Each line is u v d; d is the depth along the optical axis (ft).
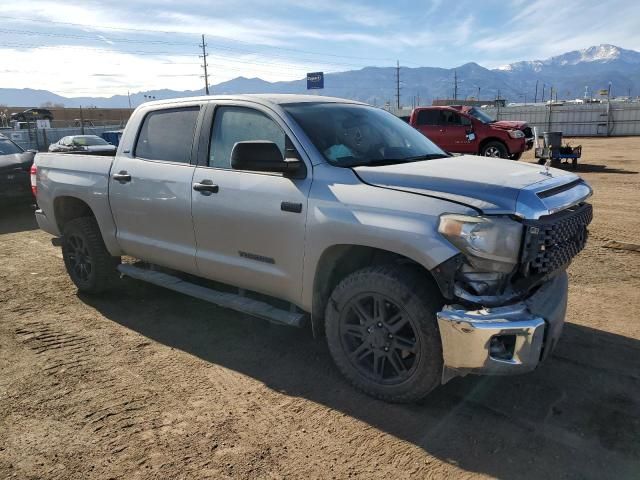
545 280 10.43
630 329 13.94
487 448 9.26
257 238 12.16
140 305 16.74
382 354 10.66
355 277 10.71
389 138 13.33
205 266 13.58
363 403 10.79
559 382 11.38
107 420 10.33
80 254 17.46
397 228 9.77
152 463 9.04
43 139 120.37
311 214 11.08
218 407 10.75
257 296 14.02
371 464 8.94
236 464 8.98
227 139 13.17
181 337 14.25
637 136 115.14
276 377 11.96
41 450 9.44
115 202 15.55
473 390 11.15
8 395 11.32
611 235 24.02
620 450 9.10
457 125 54.75
